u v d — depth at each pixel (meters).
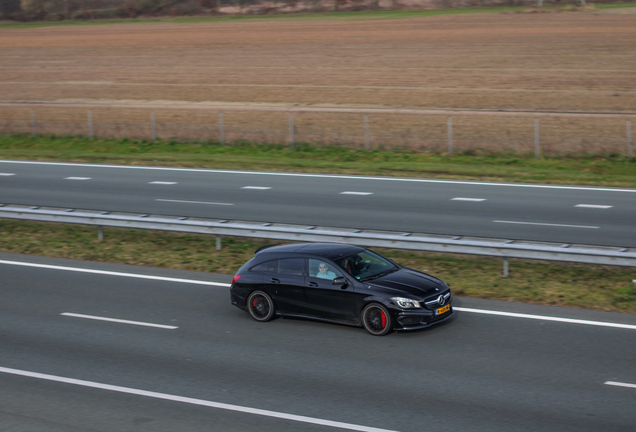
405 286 10.62
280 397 8.20
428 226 17.45
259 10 104.50
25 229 19.05
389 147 32.16
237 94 46.47
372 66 53.78
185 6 109.88
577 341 9.96
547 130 33.09
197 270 14.70
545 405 7.82
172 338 10.50
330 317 10.93
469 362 9.24
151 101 45.78
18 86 53.28
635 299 11.93
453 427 7.31
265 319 11.34
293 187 23.58
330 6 104.44
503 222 17.81
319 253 11.34
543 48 56.88
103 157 31.66
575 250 12.53
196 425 7.50
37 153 33.03
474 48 58.81
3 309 12.09
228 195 22.19
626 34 60.38
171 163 29.55
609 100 39.16
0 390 8.58
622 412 7.60
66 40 75.38
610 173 26.28
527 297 12.27
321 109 40.69
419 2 106.25
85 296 12.85
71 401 8.21
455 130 34.22
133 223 16.50
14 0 117.31
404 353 9.66
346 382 8.63
